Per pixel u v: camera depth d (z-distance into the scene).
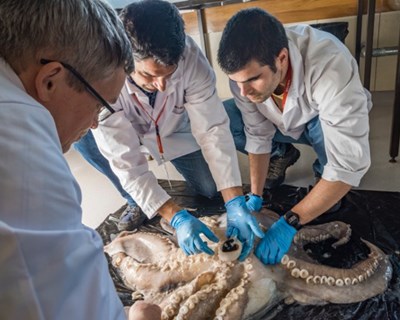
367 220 1.49
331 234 1.38
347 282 1.13
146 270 1.26
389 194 1.62
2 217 0.44
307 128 1.56
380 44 2.56
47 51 0.53
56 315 0.46
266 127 1.53
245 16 1.05
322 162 1.63
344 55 1.18
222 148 1.34
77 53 0.55
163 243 1.35
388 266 1.21
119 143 1.28
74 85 0.58
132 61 0.66
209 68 1.34
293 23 2.63
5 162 0.44
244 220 1.26
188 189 1.92
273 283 1.15
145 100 1.34
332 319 1.09
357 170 1.17
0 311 0.43
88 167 2.41
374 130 2.33
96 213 1.92
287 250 1.20
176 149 1.62
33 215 0.45
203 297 1.05
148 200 1.30
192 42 1.31
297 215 1.22
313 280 1.14
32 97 0.55
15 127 0.46
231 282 1.12
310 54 1.18
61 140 0.64
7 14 0.51
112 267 1.39
